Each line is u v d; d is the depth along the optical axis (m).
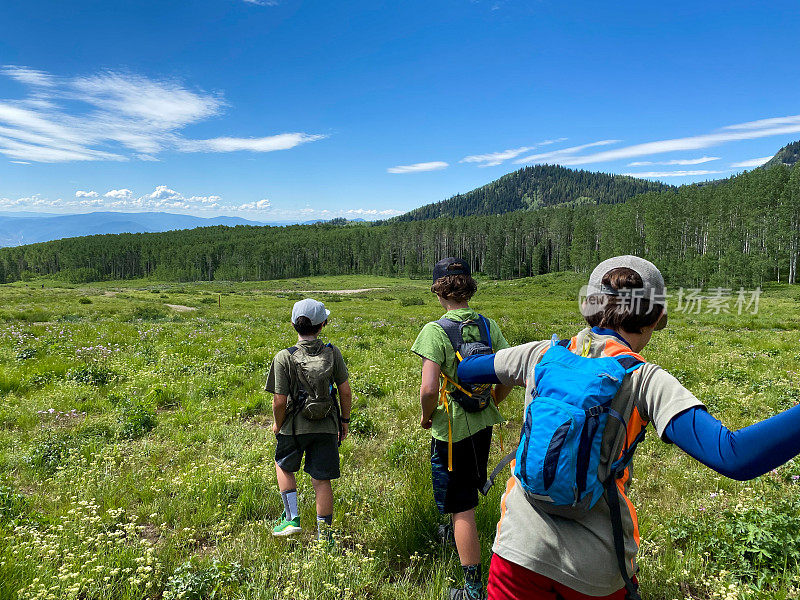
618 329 1.84
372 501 4.57
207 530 4.21
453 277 3.30
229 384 9.44
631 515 1.75
